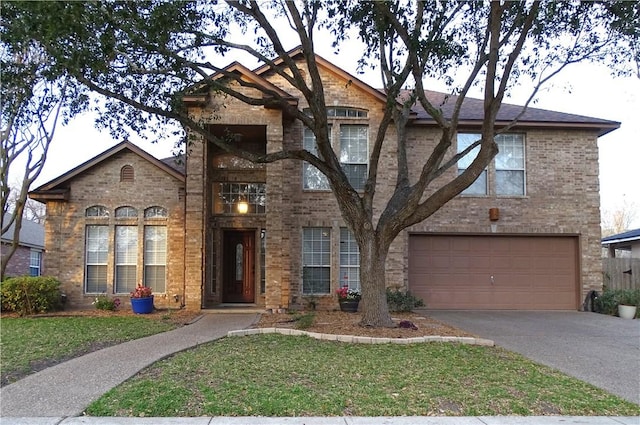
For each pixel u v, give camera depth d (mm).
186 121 9578
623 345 9250
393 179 14227
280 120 13391
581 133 15180
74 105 10320
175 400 5562
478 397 5820
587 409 5523
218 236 14781
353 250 14375
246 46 9188
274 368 6961
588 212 15031
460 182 9281
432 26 8820
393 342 8883
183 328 10469
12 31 7301
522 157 15109
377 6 8320
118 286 14133
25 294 12625
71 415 5211
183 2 8203
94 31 7688
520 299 14859
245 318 11977
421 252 14812
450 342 8953
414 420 5145
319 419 5145
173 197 14227
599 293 14703
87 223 14117
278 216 13281
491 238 14984
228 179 14883
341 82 14469
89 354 7953
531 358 8023
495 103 8914
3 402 5605
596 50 9594
